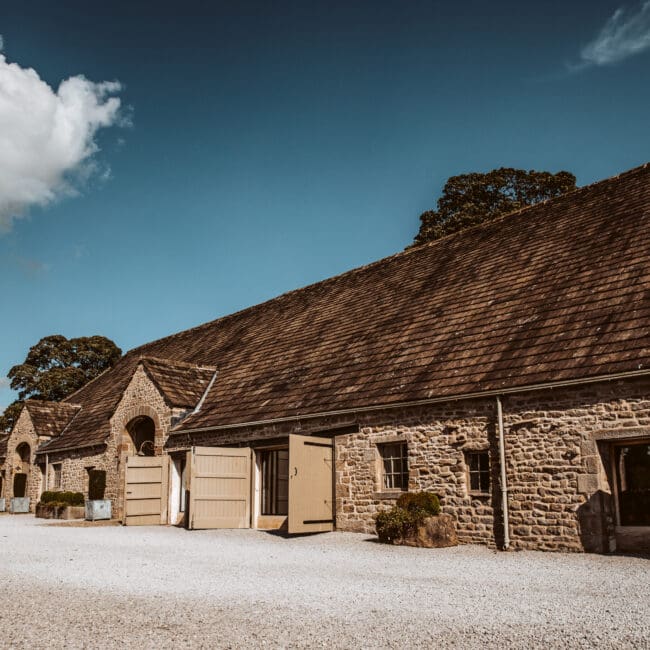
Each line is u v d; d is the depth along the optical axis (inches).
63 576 375.2
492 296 631.8
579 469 464.8
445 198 1547.7
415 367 602.5
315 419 649.6
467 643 234.5
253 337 954.1
